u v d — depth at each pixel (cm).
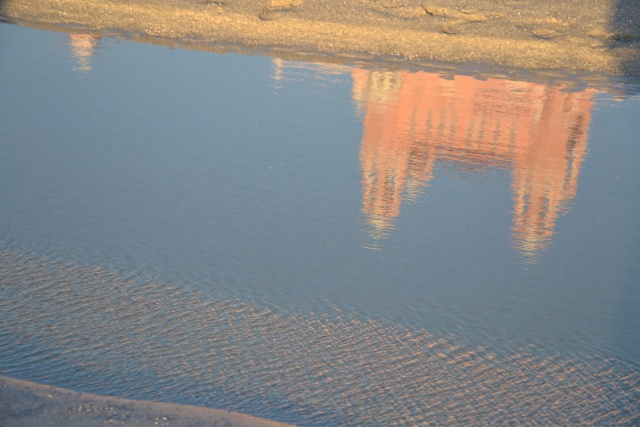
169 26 1472
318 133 934
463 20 1545
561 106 1148
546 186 820
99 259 582
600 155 933
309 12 1566
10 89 1019
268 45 1408
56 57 1223
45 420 344
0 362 439
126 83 1094
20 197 688
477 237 675
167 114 961
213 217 677
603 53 1437
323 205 723
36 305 509
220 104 1022
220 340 480
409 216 712
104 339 473
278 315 517
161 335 482
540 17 1564
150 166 786
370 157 865
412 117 1041
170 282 554
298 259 607
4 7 1541
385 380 447
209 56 1309
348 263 607
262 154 845
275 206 711
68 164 774
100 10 1548
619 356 492
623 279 611
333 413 411
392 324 515
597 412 430
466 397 436
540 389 449
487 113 1084
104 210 675
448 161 879
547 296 574
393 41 1444
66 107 959
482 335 508
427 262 619
